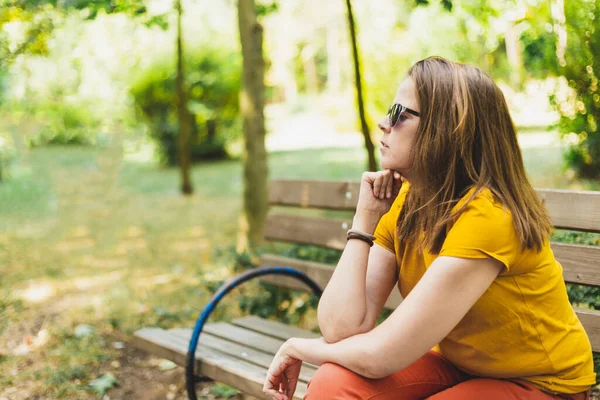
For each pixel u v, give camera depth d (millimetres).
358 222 1832
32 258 5750
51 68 9258
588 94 4363
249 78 5793
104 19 8742
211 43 13297
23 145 10406
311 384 1709
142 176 11680
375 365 1612
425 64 1709
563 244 2332
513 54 7453
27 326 3965
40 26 4770
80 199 9117
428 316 1561
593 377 1717
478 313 1644
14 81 8914
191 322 4043
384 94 9953
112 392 3199
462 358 1724
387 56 9922
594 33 4070
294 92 30609
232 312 4148
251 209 5852
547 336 1643
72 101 11945
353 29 4098
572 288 2625
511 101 7102
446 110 1644
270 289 3652
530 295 1626
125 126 13047
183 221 7559
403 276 1833
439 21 7727
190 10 9828
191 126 13328
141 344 2871
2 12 4449
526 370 1650
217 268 5164
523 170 1710
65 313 4199
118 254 5973
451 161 1643
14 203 8547
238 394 3143
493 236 1559
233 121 13656
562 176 6938
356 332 1725
